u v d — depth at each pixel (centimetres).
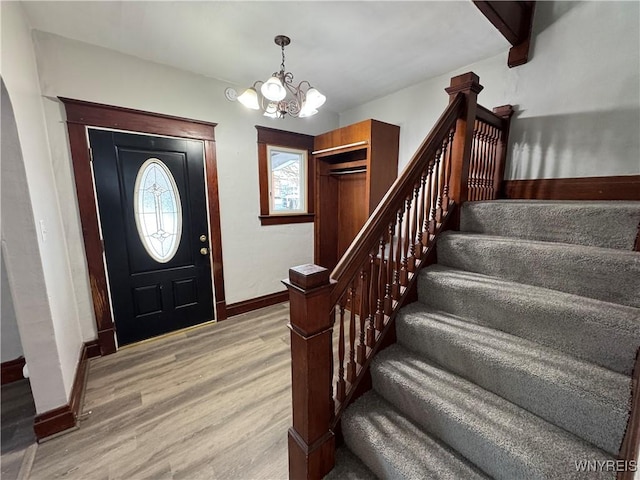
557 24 206
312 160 361
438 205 193
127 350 244
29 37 181
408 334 148
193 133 264
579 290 122
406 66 255
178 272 272
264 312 326
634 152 183
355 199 367
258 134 308
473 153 210
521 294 123
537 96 220
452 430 104
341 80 284
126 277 244
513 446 89
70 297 207
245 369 216
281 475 133
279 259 346
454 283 146
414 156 158
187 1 167
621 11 181
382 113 332
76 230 219
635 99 181
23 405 183
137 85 232
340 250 394
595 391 88
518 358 107
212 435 155
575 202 172
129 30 195
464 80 174
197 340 261
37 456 143
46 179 184
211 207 284
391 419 122
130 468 136
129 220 241
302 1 169
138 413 171
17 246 143
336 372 176
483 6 178
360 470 118
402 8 177
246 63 244
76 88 207
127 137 233
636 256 111
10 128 138
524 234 161
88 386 196
